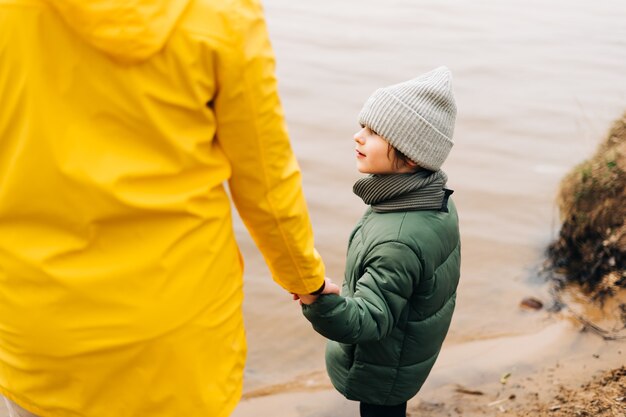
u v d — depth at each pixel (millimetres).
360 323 1887
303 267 1583
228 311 1536
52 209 1324
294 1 15797
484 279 4551
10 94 1281
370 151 2094
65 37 1241
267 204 1470
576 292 4156
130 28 1197
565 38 12883
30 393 1455
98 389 1429
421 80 2090
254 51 1325
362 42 12391
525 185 6195
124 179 1299
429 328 2156
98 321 1369
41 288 1358
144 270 1362
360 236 2123
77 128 1280
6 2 1243
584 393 3121
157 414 1475
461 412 3111
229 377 1579
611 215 4191
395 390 2230
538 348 3639
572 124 7805
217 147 1424
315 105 8703
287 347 3938
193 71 1280
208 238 1433
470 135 7516
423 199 2053
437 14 15000
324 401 3418
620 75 10242
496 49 11992
